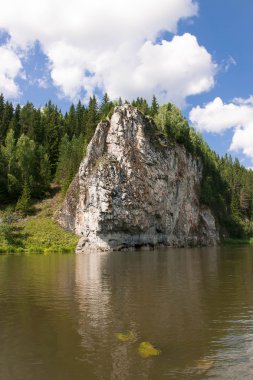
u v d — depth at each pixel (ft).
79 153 353.72
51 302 87.04
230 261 188.65
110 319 71.67
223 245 381.19
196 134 451.12
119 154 306.76
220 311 77.77
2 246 253.24
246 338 59.88
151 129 332.80
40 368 48.42
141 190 305.94
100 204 284.41
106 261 189.16
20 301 88.28
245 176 604.90
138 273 139.23
